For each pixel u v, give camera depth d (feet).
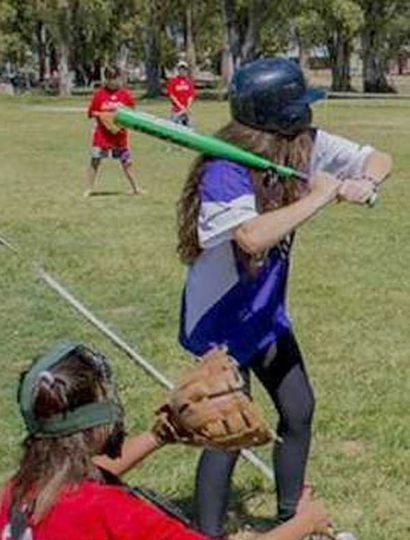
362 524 17.24
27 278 35.65
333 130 102.32
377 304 31.68
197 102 165.99
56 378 8.57
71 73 230.27
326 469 19.25
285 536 9.24
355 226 45.16
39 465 8.57
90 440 8.64
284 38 203.72
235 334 14.14
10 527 8.60
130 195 56.54
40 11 212.23
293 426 14.88
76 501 8.47
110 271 36.65
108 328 29.12
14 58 256.93
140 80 269.23
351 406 22.43
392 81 274.77
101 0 220.23
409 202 52.21
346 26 186.29
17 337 28.63
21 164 74.64
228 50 184.44
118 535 8.38
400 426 21.29
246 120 13.33
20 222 47.42
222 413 10.05
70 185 61.46
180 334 14.55
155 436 10.34
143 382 24.38
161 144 86.48
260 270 14.06
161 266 37.40
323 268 36.68
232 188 13.06
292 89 13.24
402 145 86.28
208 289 14.03
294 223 12.76
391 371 25.04
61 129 110.01
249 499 17.84
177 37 240.73
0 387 24.38
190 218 13.62
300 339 27.71
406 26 210.59
